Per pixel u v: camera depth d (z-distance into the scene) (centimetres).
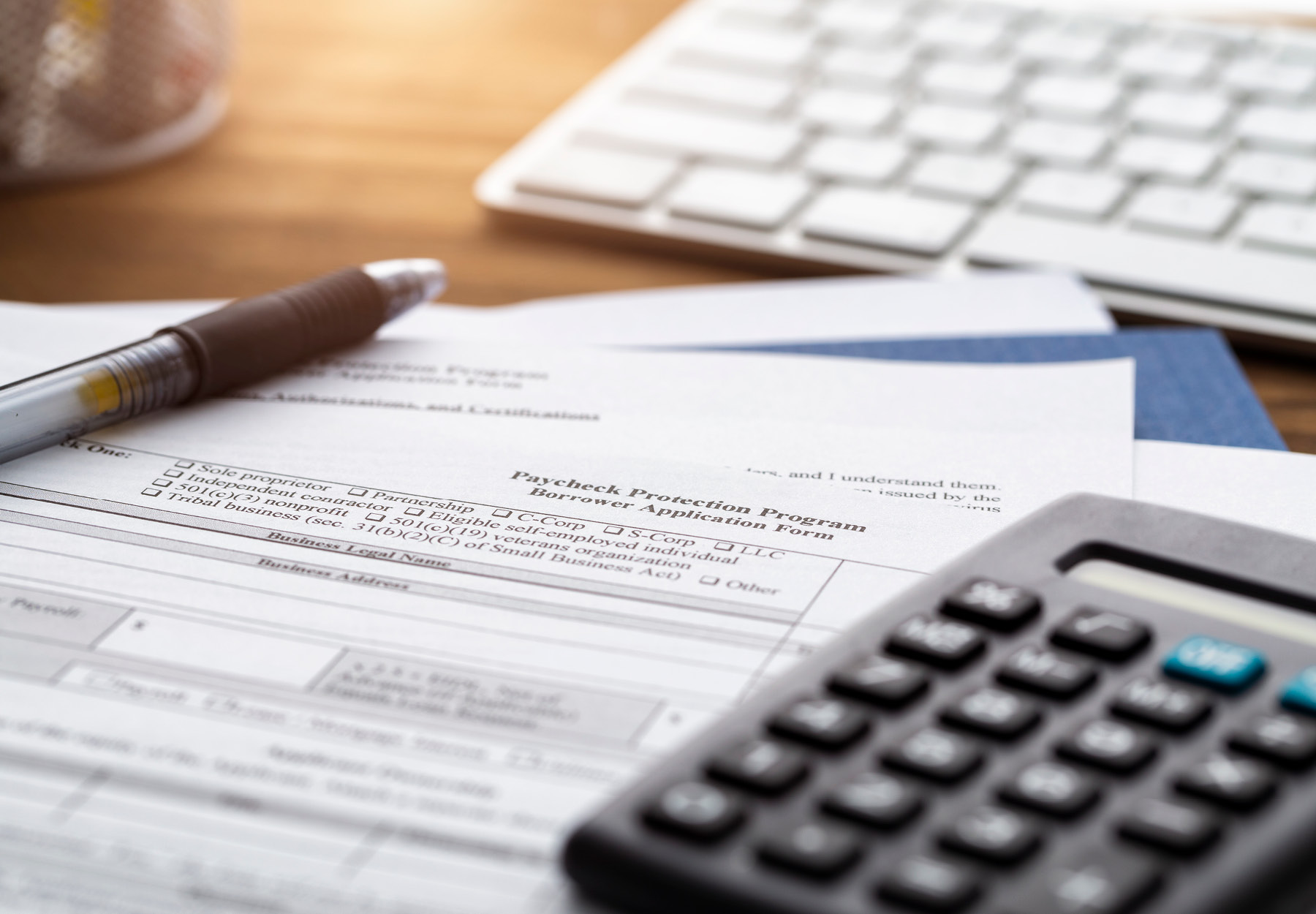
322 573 31
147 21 55
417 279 44
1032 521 30
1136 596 27
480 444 37
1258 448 37
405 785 24
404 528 33
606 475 35
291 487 34
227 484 35
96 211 54
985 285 46
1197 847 20
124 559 31
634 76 60
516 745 25
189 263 50
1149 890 20
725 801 22
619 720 26
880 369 40
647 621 29
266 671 27
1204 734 23
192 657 28
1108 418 37
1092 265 47
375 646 28
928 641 25
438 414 38
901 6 64
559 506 34
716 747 23
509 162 55
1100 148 53
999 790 22
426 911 22
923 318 45
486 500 34
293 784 24
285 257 51
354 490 34
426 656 28
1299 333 44
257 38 69
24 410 35
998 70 58
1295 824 21
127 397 37
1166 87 57
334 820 23
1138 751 22
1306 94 55
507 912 22
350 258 51
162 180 56
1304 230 47
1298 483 34
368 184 56
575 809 24
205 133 59
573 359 42
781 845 21
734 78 59
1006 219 50
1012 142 54
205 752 25
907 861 20
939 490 34
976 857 20
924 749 23
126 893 22
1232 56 59
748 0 65
